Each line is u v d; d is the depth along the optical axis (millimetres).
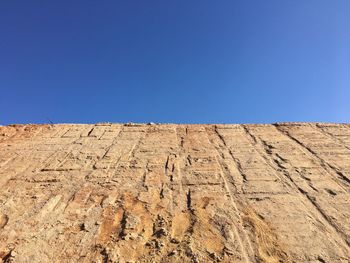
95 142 7898
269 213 5141
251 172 6375
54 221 5059
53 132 8547
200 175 6277
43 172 6543
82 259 4281
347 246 4434
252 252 4344
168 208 5316
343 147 7332
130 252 4375
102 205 5445
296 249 4387
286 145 7551
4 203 5523
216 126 8828
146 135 8281
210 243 4500
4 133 8477
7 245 4547
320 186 5875
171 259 4223
